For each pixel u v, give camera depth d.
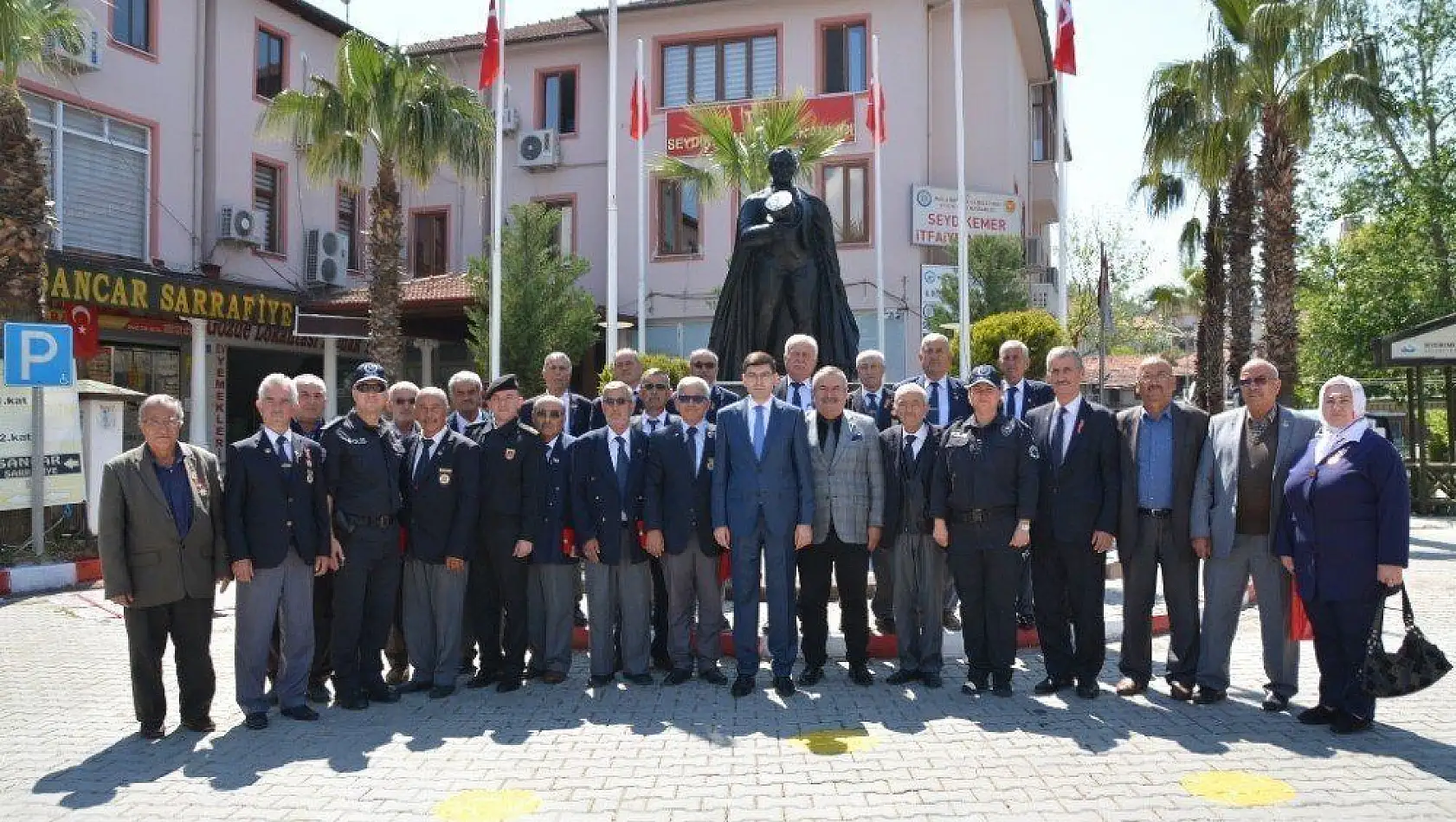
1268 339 16.33
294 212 22.61
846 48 23.92
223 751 5.18
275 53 22.44
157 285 17.34
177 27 19.84
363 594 6.08
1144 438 6.08
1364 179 24.28
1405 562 5.18
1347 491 5.30
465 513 6.24
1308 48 15.56
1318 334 24.94
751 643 6.20
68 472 11.41
